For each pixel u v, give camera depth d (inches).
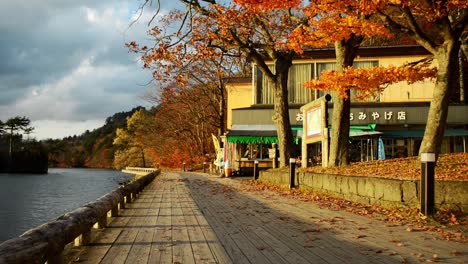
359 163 592.7
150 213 402.3
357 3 420.2
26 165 3826.3
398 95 1179.9
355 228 303.4
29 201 1400.1
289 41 500.7
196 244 251.9
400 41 1320.1
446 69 430.3
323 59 1221.7
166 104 2025.1
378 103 1163.9
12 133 4023.1
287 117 800.3
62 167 5669.3
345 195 477.1
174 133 2343.8
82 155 5703.7
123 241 262.5
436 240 257.1
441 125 429.4
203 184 853.8
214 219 357.7
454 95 1283.2
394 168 493.0
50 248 163.2
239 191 652.7
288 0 453.1
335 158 609.0
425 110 1114.1
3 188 1967.3
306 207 432.8
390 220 337.4
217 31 733.9
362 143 1109.7
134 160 3508.9
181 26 721.0
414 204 363.6
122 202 440.8
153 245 249.9
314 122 657.6
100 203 292.7
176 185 837.8
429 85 1173.1
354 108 1137.4
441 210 334.6
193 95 1894.7
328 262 205.3
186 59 727.1
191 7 720.3
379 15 445.7
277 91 802.2
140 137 3105.3
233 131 1170.6
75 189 1930.4
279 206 445.4
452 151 1129.4
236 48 778.2
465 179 365.7
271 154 985.5
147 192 661.3
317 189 560.1
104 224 316.8
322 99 613.3
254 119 1206.3
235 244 251.0
